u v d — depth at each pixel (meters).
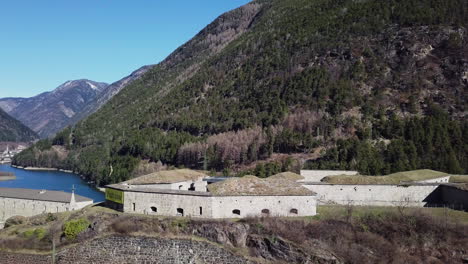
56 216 75.44
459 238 55.22
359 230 57.94
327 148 155.00
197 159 174.62
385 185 70.81
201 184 80.12
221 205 62.28
